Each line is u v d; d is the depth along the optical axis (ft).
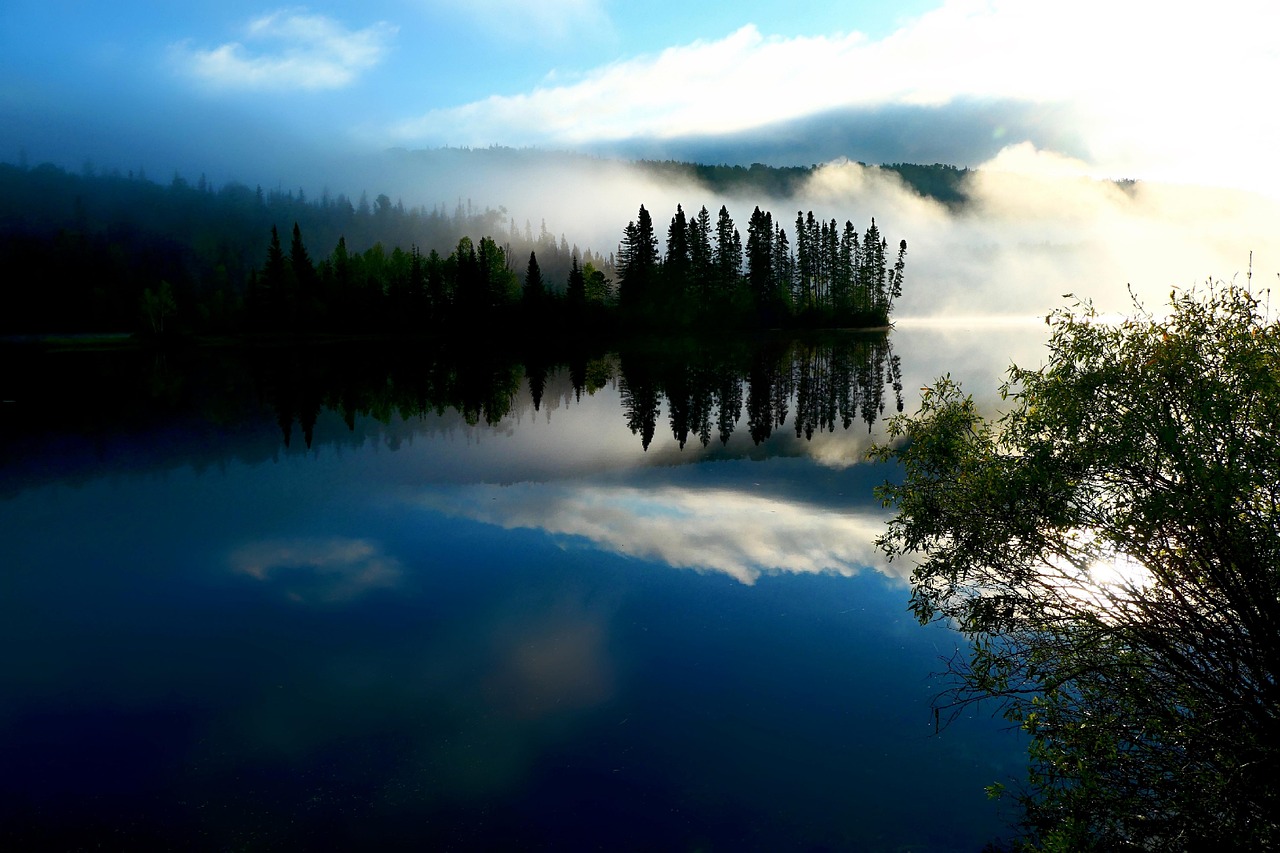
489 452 60.70
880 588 29.32
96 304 312.91
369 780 17.90
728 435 67.77
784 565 32.22
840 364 142.20
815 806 16.63
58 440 68.69
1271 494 14.65
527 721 20.35
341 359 174.60
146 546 37.01
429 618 27.50
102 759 19.02
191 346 219.61
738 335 246.06
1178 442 15.01
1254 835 14.32
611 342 226.99
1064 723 17.37
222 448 63.72
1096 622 17.71
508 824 16.21
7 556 35.70
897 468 52.26
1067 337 17.39
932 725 19.77
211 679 23.21
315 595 30.07
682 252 244.01
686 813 16.49
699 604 28.12
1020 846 15.33
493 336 240.12
